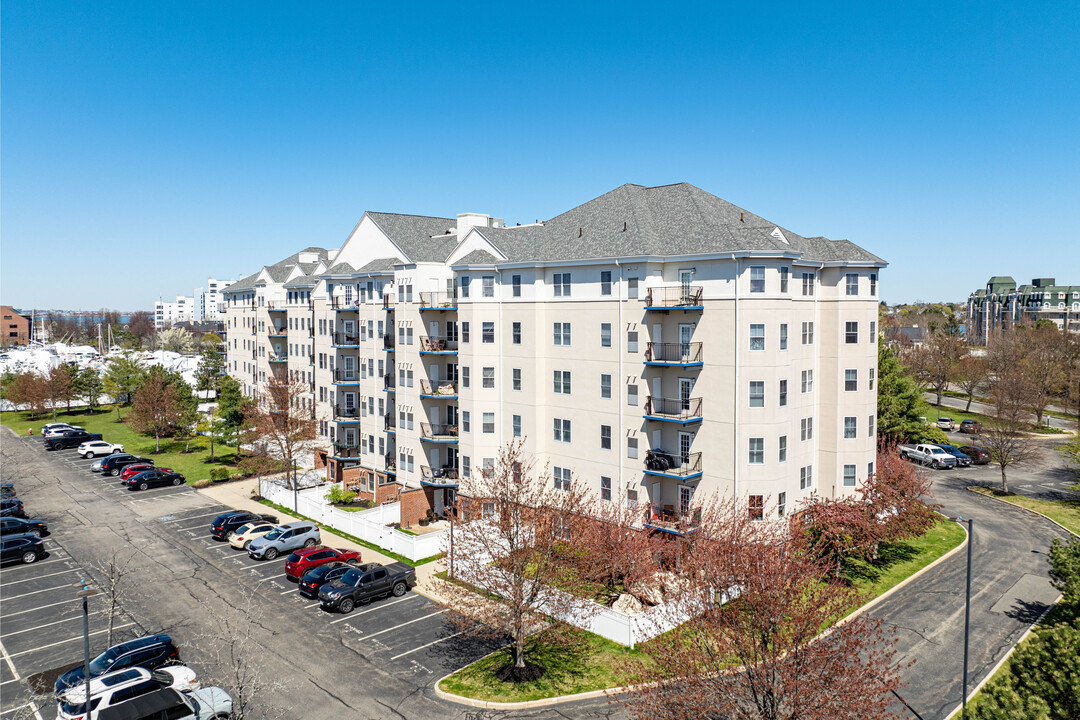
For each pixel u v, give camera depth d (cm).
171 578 3828
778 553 2281
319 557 3881
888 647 2969
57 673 2769
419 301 4916
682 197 4300
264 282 7575
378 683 2702
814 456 4134
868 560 3994
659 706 1917
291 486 5562
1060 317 15088
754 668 1844
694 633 2103
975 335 15812
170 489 5869
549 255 4303
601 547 3294
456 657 2920
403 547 4191
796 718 1742
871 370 4122
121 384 10125
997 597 3503
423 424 4869
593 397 4125
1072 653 1941
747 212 4453
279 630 3169
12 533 4391
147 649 2719
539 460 4406
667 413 3869
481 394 4547
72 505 5344
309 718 2450
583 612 3180
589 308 4122
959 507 5203
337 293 6006
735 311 3581
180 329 18388
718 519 3406
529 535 2977
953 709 2508
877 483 3938
